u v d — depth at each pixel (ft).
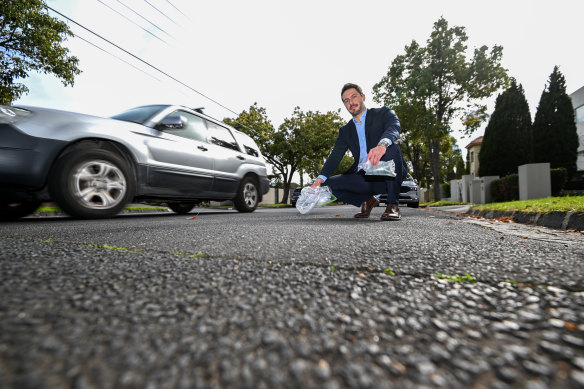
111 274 2.70
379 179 9.09
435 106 55.88
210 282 2.54
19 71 24.67
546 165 22.08
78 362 1.30
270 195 86.69
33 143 8.20
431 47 52.85
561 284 2.49
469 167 102.99
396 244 4.52
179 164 12.30
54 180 8.80
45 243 4.39
